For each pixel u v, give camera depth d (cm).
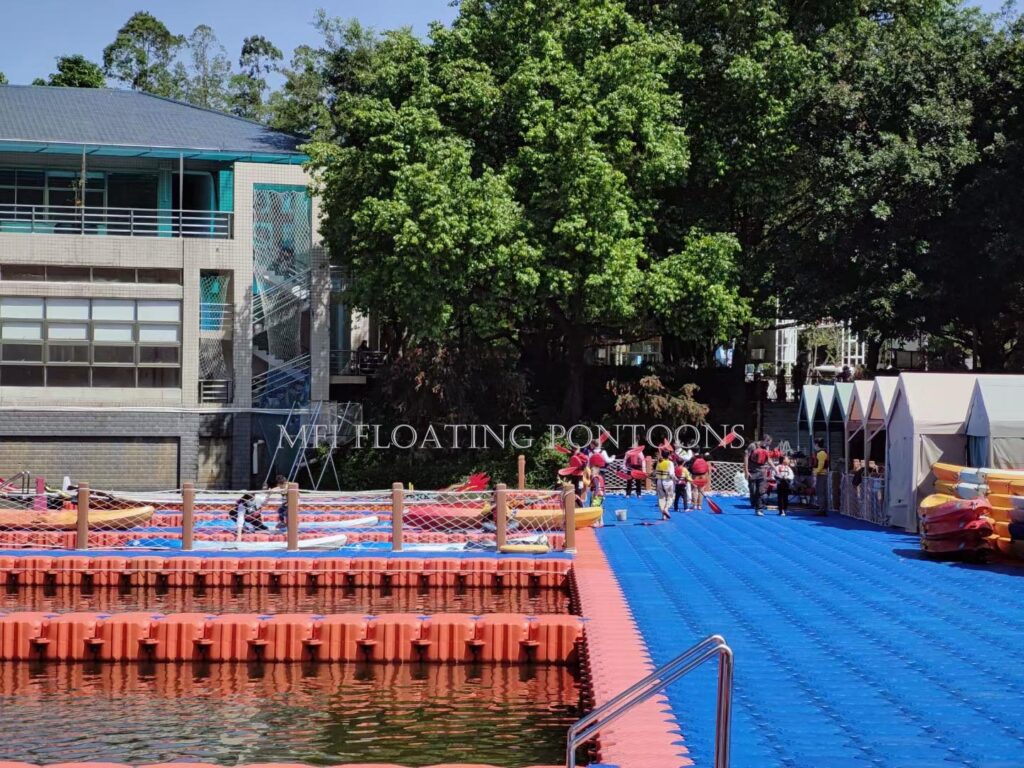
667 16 4475
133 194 4709
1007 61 4331
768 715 1338
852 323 4462
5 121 4519
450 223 3828
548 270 3947
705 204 4506
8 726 1648
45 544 2884
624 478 4212
